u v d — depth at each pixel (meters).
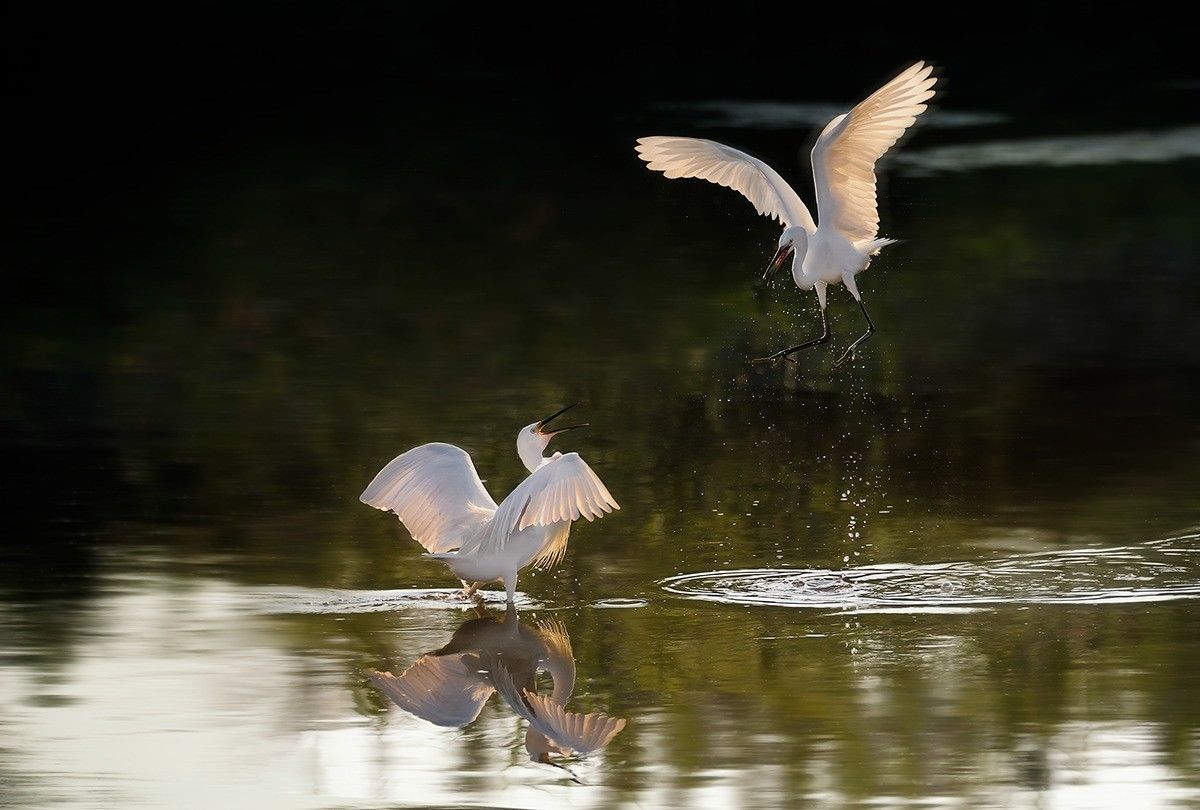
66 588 10.11
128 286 21.34
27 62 36.47
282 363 17.53
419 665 8.81
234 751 7.72
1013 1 40.62
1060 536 11.28
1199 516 11.73
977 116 36.31
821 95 38.34
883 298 20.67
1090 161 30.20
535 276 22.03
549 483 8.48
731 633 9.26
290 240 24.38
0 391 16.14
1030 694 8.26
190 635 9.27
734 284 21.50
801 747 7.69
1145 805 7.10
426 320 19.58
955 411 15.49
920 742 7.74
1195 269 21.91
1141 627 9.25
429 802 7.19
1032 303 20.28
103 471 13.16
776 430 14.84
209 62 37.91
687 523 11.77
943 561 10.72
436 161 30.89
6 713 8.13
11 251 23.48
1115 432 14.50
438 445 9.71
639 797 7.23
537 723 8.03
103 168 30.11
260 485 12.76
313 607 9.79
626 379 16.89
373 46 39.09
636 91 38.34
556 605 9.84
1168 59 39.72
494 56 39.59
